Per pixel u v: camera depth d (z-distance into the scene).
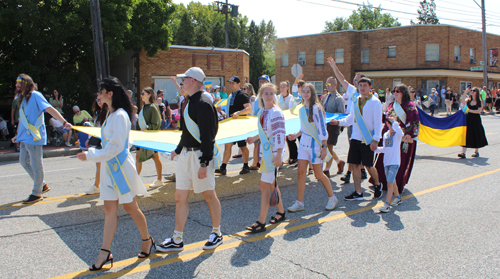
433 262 3.82
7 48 16.30
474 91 9.40
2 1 15.02
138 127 7.35
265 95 4.56
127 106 3.81
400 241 4.37
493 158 9.59
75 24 15.55
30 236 4.62
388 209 5.47
